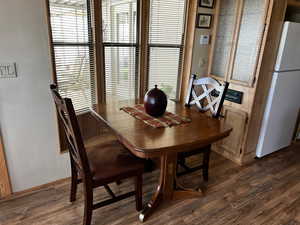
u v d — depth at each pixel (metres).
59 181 2.18
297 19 2.65
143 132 1.55
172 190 1.90
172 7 2.65
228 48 2.65
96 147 1.86
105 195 2.03
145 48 2.61
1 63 1.63
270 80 2.44
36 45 1.74
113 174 1.56
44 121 1.94
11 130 1.81
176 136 1.50
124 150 1.81
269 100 2.51
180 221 1.76
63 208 1.85
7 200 1.91
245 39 2.40
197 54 2.85
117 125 1.65
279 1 2.12
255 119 2.50
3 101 1.71
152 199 1.83
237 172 2.46
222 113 2.71
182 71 2.96
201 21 2.70
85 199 1.53
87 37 2.20
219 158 2.75
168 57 2.84
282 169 2.54
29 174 2.00
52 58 1.91
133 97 2.76
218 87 1.98
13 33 1.63
